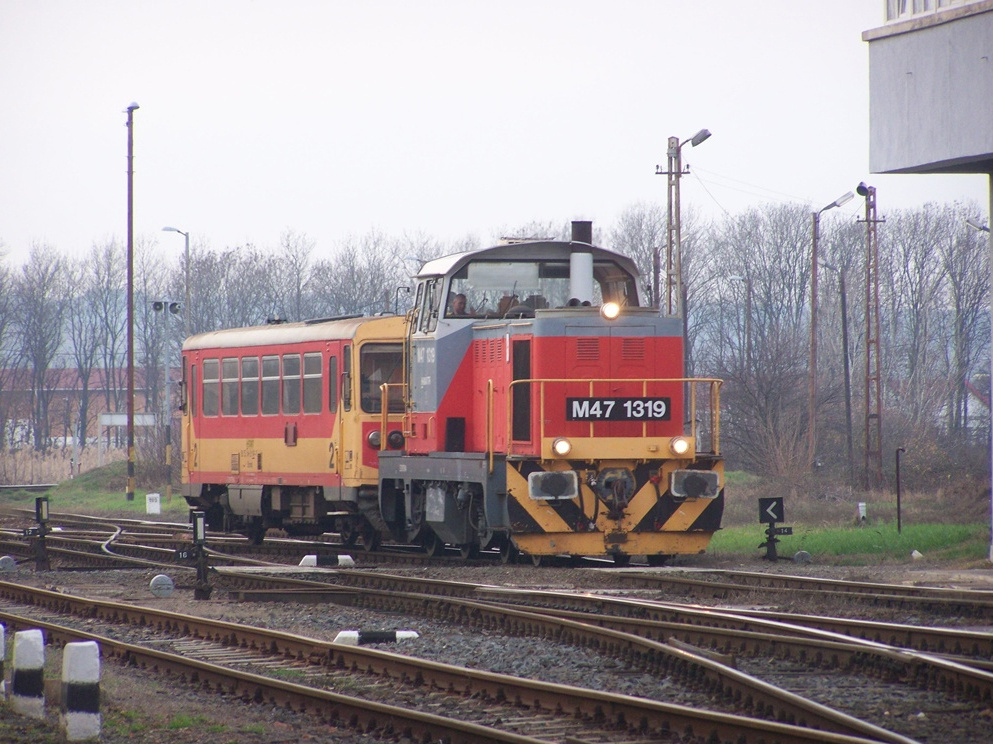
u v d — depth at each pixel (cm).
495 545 8231
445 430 7838
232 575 6956
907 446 18362
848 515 11931
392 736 3434
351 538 9350
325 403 8919
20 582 7112
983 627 5044
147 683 4228
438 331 7838
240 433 9931
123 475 19050
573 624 4772
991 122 7031
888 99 7675
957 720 3462
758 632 4619
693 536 7406
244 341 9906
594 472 7219
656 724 3362
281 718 3691
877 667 4047
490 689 3847
